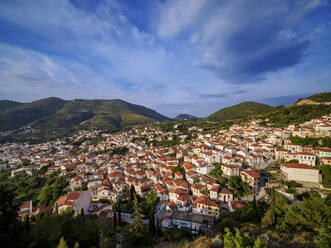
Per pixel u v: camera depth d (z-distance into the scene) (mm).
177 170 98875
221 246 30219
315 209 29750
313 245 24547
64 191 106438
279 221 33406
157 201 77750
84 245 33594
